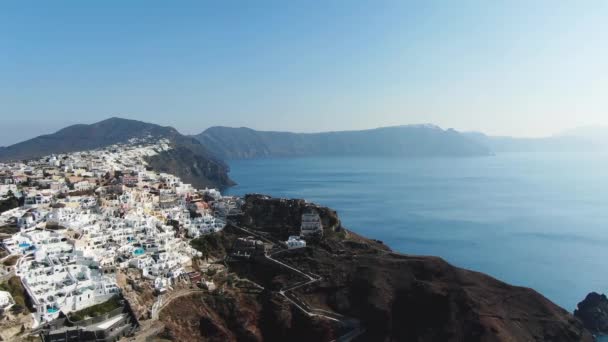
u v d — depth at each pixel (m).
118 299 147.12
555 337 167.75
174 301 162.12
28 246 157.88
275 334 167.50
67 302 135.88
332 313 175.25
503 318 169.50
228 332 161.25
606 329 184.00
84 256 160.62
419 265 196.25
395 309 176.75
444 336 162.00
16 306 125.44
